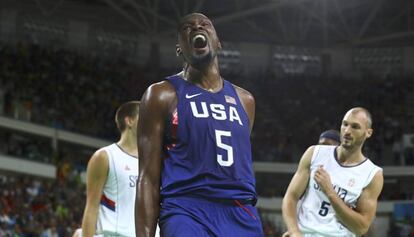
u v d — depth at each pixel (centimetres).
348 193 534
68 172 2786
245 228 324
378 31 4134
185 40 335
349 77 4125
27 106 2872
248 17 4038
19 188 2316
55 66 3319
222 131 330
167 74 3816
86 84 3353
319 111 3762
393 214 3219
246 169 334
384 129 3597
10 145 2717
